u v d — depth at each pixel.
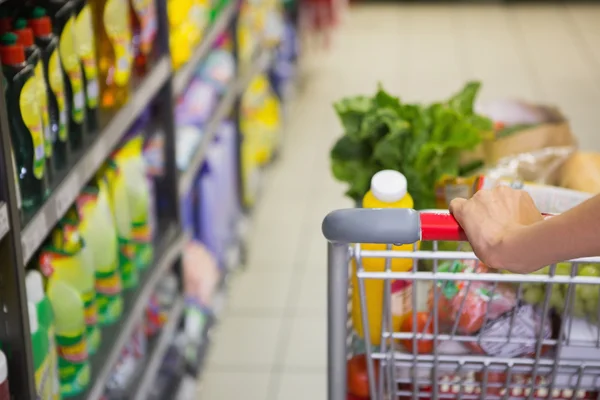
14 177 1.56
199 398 3.16
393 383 1.65
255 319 3.65
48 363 1.86
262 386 3.23
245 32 4.27
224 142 3.79
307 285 3.90
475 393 1.70
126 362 2.52
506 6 8.56
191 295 3.36
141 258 2.59
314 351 3.44
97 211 2.19
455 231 1.33
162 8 2.64
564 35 7.61
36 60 1.76
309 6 6.46
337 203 4.68
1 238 1.52
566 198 1.77
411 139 1.96
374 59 6.99
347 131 2.01
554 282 1.45
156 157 2.81
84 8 2.04
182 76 2.94
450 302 1.66
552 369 1.60
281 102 5.39
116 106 2.31
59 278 2.00
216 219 3.66
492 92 6.20
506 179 2.00
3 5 1.88
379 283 1.73
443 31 7.78
